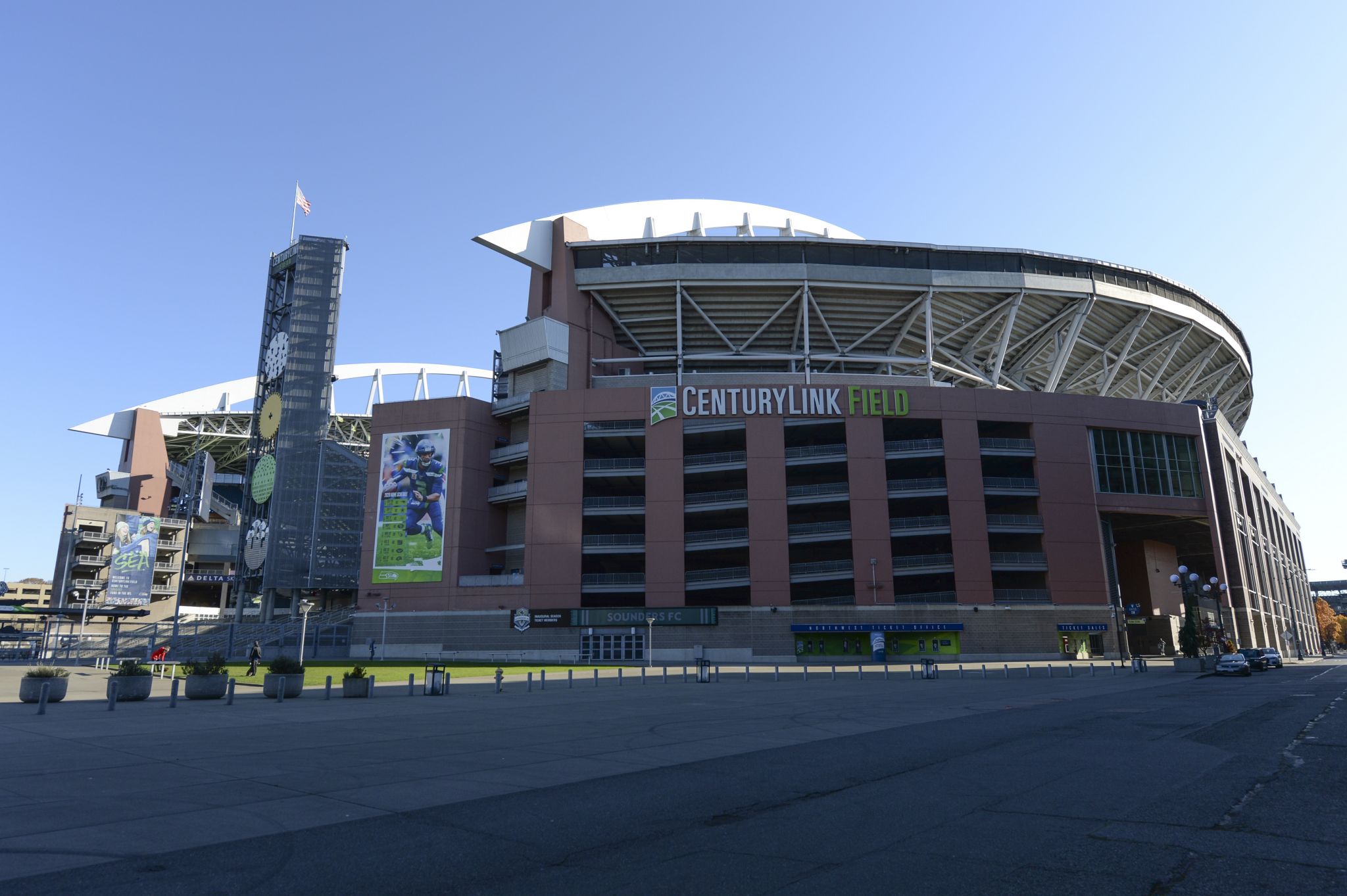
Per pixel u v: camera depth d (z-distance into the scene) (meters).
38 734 16.89
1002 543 69.31
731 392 67.62
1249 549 83.56
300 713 22.75
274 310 86.50
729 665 60.06
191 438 111.94
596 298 77.19
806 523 70.94
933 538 68.81
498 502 70.88
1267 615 87.94
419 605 67.38
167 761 13.42
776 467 66.31
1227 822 8.88
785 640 63.31
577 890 6.68
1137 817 9.17
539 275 78.00
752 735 17.95
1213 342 94.25
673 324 80.00
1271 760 13.30
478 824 9.12
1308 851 7.63
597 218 81.50
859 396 67.62
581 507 66.69
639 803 10.37
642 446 72.19
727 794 10.95
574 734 17.95
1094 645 67.06
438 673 30.73
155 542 102.31
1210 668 50.09
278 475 77.38
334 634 70.19
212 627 74.31
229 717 21.25
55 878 6.99
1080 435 69.38
